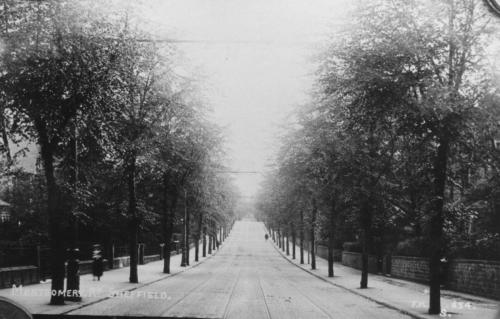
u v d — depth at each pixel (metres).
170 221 39.00
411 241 31.92
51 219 17.41
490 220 20.00
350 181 25.56
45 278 25.44
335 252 62.94
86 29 16.75
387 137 20.12
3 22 15.44
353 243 52.88
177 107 27.92
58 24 15.77
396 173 20.73
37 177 19.55
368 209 27.55
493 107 15.15
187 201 44.69
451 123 15.45
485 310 16.91
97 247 32.34
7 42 15.43
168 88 27.02
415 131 16.22
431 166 16.86
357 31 16.97
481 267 20.86
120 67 17.66
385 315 16.53
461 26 15.89
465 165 16.89
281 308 17.86
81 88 16.77
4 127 16.83
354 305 19.47
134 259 28.25
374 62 16.05
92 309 16.67
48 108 16.45
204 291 24.50
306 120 29.86
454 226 17.08
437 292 16.28
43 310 15.88
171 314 15.55
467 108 15.32
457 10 15.86
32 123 17.36
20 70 15.95
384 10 16.47
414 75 15.88
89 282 27.78
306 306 18.75
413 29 15.98
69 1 16.03
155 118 26.77
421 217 17.31
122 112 19.09
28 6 15.52
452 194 18.70
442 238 16.72
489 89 15.35
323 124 27.30
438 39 15.59
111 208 32.50
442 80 16.22
